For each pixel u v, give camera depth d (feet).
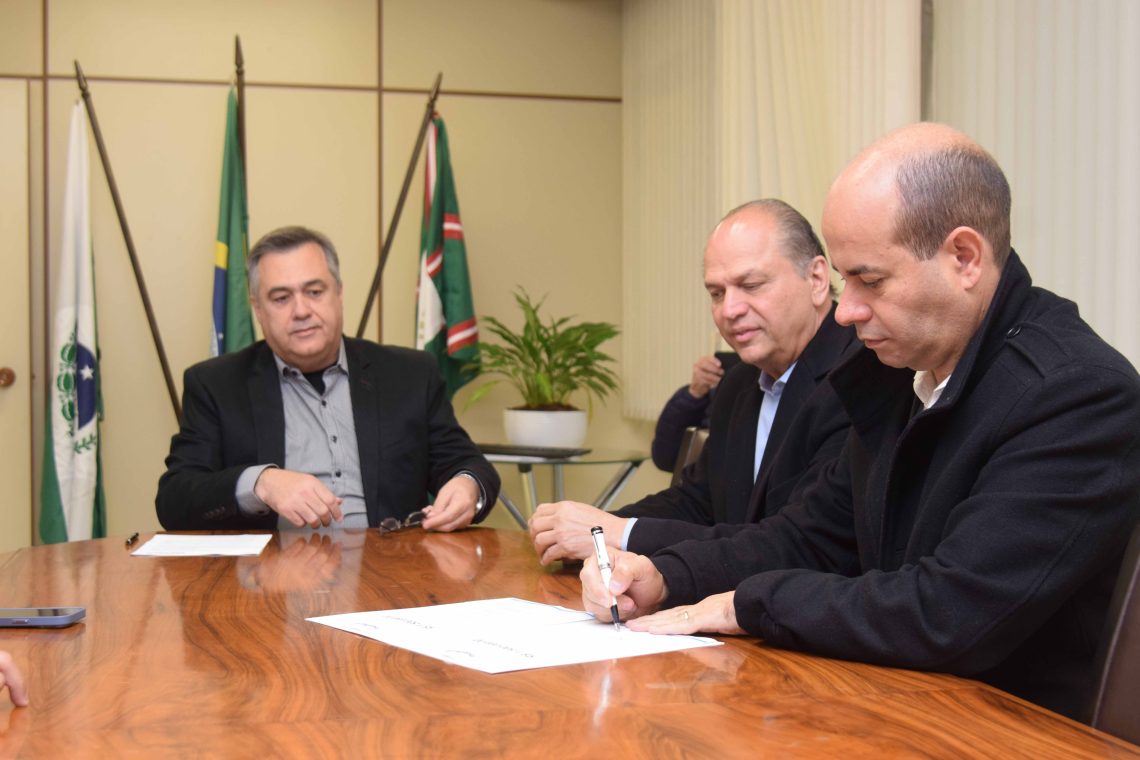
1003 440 3.83
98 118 15.26
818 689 3.35
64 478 14.21
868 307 3.99
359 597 4.94
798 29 12.10
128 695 3.27
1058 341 3.84
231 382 8.80
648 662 3.68
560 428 14.88
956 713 3.09
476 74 16.52
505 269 16.65
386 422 8.82
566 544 5.59
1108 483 3.57
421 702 3.17
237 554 6.34
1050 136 8.91
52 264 15.16
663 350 15.81
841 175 4.00
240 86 14.90
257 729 2.92
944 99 10.19
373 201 16.10
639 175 16.48
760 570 4.74
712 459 7.10
